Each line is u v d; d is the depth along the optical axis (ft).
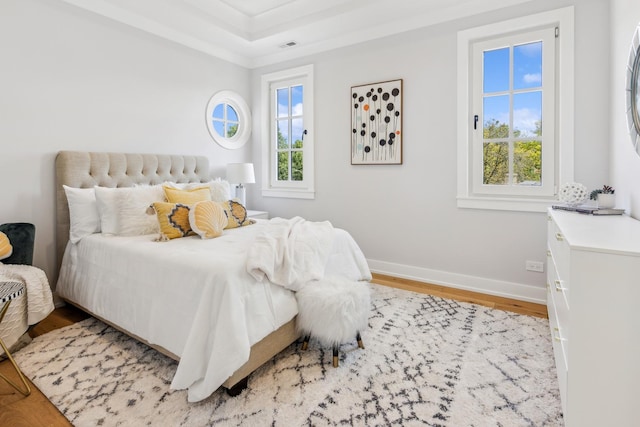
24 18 8.37
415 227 11.19
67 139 9.25
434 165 10.68
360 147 12.06
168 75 11.64
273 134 14.60
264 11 11.61
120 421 4.87
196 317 5.31
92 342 7.18
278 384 5.72
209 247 7.01
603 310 4.02
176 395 5.44
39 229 8.85
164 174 11.27
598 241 4.30
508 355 6.60
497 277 9.89
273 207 14.55
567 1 8.52
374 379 5.87
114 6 9.99
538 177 9.30
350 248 8.64
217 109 13.74
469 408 5.14
